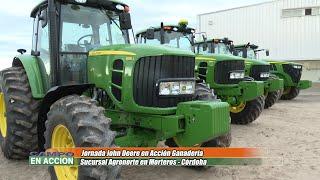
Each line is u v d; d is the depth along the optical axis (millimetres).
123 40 5270
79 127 3680
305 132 7773
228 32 26781
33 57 5371
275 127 8367
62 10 4844
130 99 4066
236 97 8383
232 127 8352
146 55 4102
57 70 4715
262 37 25625
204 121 3932
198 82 5312
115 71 4234
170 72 4238
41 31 5250
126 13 5191
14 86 5137
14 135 5137
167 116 4117
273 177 4812
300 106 12453
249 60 10602
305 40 24328
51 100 4375
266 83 10641
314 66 24375
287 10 24703
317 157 5781
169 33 9086
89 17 5043
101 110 3879
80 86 4348
